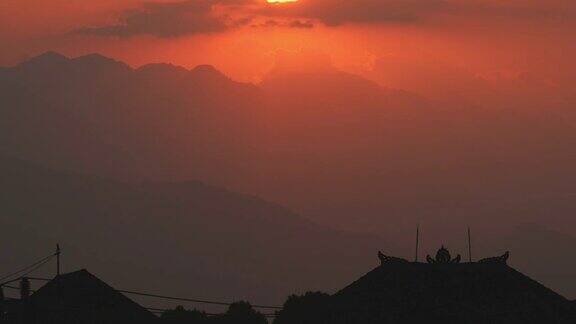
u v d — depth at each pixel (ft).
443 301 492.13
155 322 601.62
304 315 544.21
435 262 502.79
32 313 517.14
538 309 490.90
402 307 495.82
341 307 507.30
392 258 507.71
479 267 500.33
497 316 488.85
